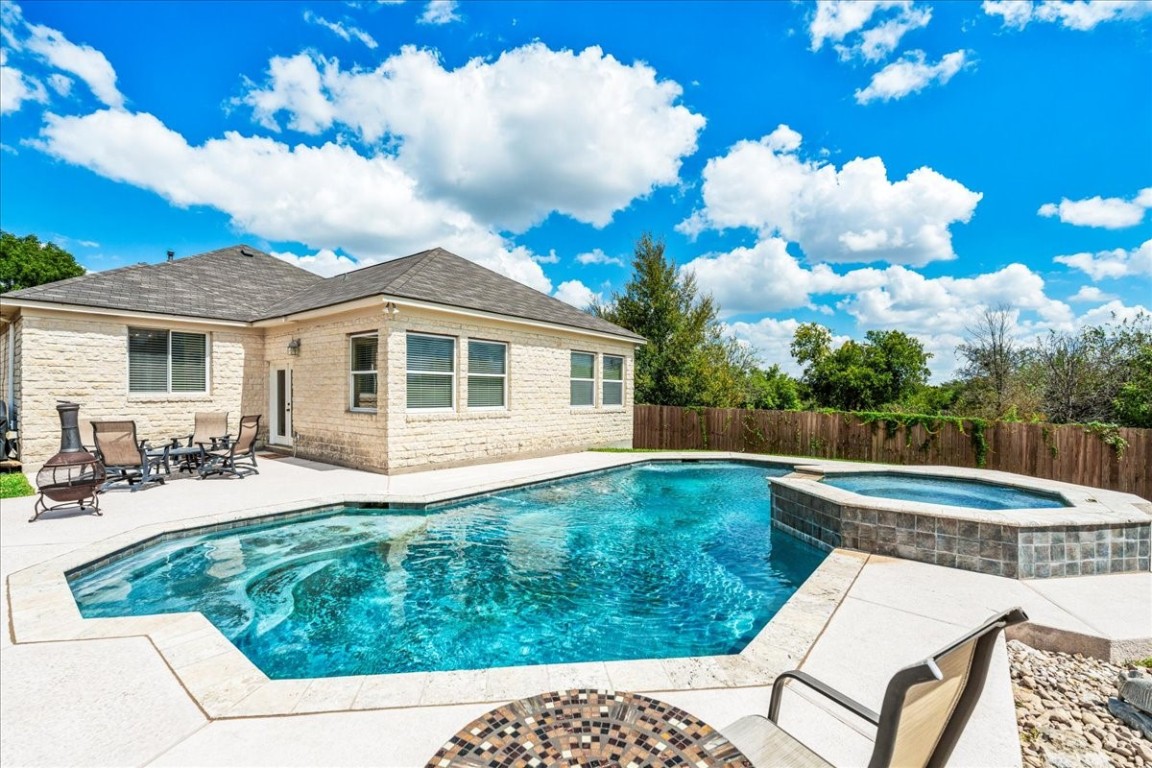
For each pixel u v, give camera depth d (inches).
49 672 119.7
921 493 334.6
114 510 274.5
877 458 529.3
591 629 180.4
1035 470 454.3
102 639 135.5
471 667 154.5
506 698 110.4
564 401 553.3
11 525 243.9
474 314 437.7
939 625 151.1
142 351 442.0
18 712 105.0
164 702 108.6
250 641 167.6
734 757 60.2
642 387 824.9
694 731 64.7
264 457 471.8
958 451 490.9
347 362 426.0
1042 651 148.9
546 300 600.7
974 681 54.4
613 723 66.1
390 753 93.7
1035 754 103.3
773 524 297.1
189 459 398.9
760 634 142.6
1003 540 196.9
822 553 249.1
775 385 908.0
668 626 183.2
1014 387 655.8
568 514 328.8
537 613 192.2
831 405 1080.8
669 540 280.7
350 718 103.8
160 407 449.1
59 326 398.3
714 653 164.9
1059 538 197.6
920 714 52.1
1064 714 116.3
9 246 1146.7
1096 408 579.2
